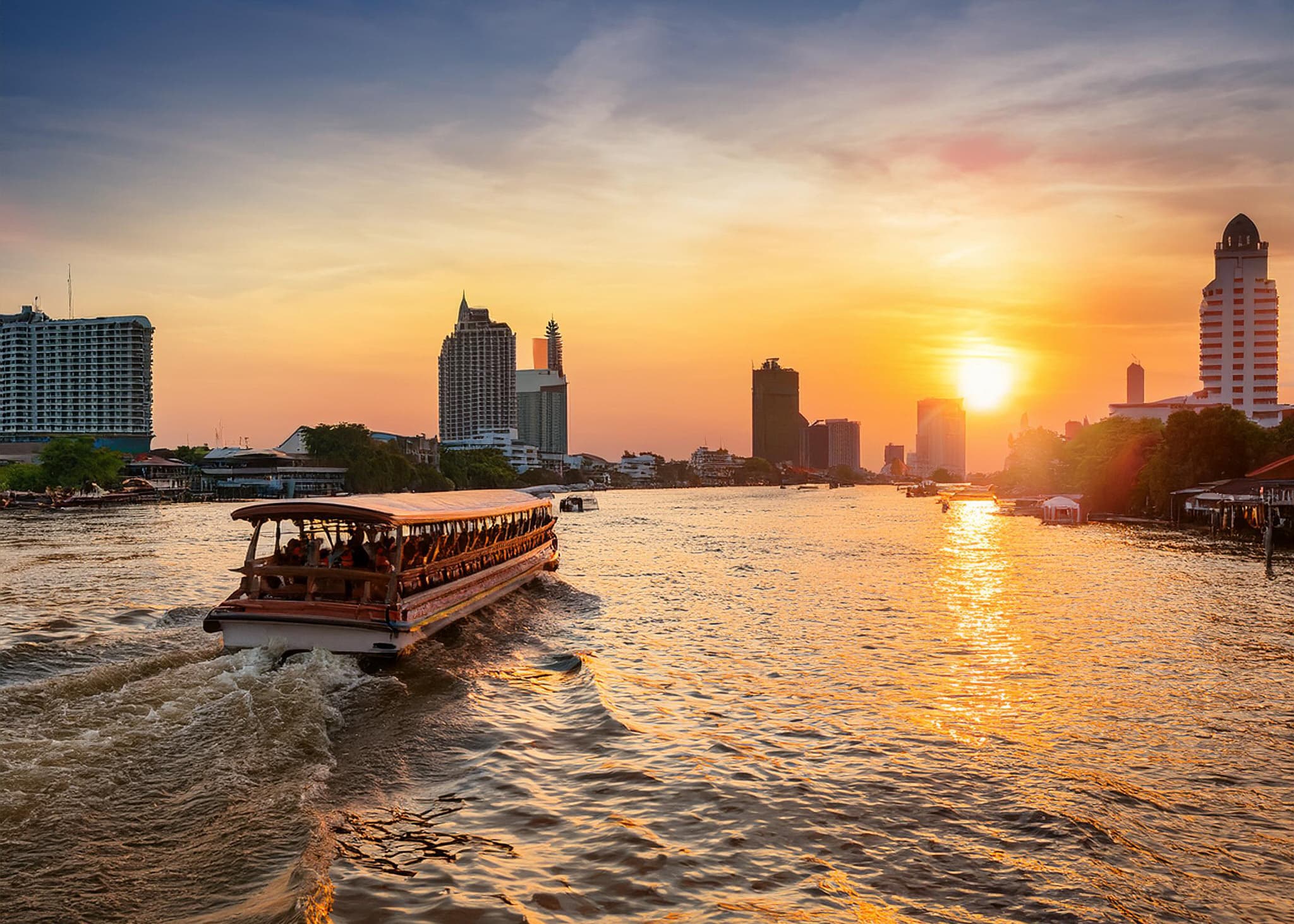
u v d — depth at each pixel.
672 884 10.27
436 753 14.81
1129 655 23.64
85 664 19.94
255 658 18.83
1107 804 12.95
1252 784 13.85
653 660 22.97
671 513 124.44
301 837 10.74
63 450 138.50
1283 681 20.64
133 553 52.88
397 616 19.81
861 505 159.38
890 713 17.84
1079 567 47.19
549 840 11.43
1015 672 21.59
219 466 166.00
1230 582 40.38
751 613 30.94
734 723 17.02
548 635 26.22
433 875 10.26
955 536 72.75
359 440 164.88
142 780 12.30
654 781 13.66
